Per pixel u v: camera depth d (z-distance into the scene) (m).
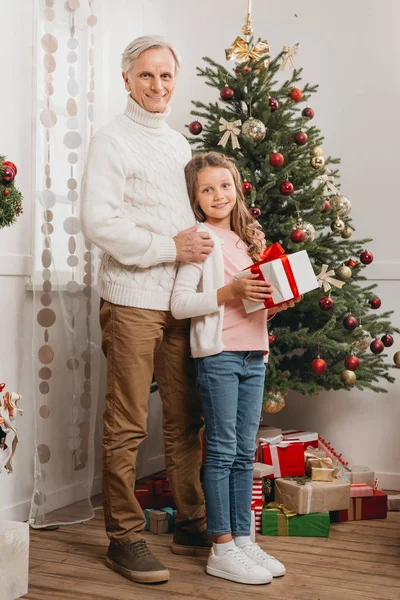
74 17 2.60
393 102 3.12
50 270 2.54
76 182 2.63
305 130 3.06
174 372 2.27
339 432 3.22
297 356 2.80
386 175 3.14
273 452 2.60
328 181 2.67
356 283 3.18
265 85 2.64
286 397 3.29
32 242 2.58
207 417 2.12
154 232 2.12
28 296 2.59
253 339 2.12
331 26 3.20
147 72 2.11
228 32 3.36
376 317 2.83
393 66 3.12
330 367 2.75
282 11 3.27
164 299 2.13
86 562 2.19
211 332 2.08
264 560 2.10
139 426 2.12
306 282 2.07
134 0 3.11
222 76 2.63
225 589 2.00
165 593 1.96
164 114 2.17
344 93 3.19
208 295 2.05
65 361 2.69
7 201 1.86
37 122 2.54
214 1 3.37
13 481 2.54
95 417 2.77
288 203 2.61
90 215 2.02
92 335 2.84
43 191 2.51
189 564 2.19
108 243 2.02
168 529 2.50
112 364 2.11
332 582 2.06
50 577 2.06
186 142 2.33
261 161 2.58
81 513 2.62
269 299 2.04
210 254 2.13
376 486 2.93
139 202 2.11
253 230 2.25
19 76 2.53
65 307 2.66
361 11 3.16
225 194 2.17
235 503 2.17
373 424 3.17
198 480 2.31
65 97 2.59
